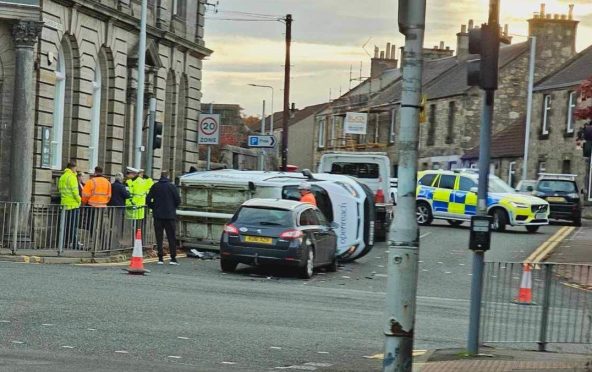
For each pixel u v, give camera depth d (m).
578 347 19.88
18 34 42.50
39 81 44.78
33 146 44.59
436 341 20.83
